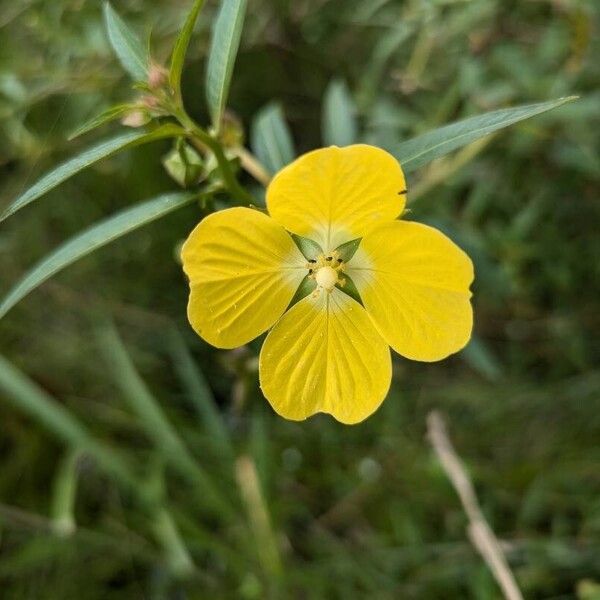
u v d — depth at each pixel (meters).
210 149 0.15
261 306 0.15
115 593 0.26
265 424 0.27
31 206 0.27
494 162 0.24
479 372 0.28
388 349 0.15
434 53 0.25
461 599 0.24
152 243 0.28
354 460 0.27
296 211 0.14
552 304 0.28
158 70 0.14
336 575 0.25
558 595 0.24
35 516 0.24
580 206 0.25
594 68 0.23
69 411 0.27
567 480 0.25
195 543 0.25
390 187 0.13
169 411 0.27
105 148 0.14
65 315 0.28
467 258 0.14
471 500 0.22
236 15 0.15
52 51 0.25
